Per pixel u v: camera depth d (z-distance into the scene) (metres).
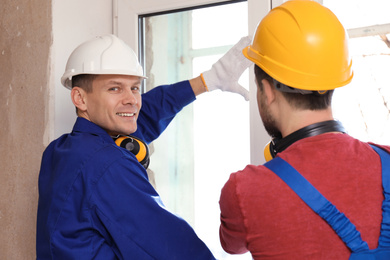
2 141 2.01
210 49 1.91
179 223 1.30
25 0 1.93
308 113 1.02
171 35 2.00
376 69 1.92
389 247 0.89
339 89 2.00
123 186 1.28
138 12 2.01
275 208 0.93
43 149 1.86
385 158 0.95
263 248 0.95
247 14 1.80
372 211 0.90
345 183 0.92
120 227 1.26
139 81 1.52
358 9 1.92
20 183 1.94
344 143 0.96
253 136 1.74
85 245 1.29
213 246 1.92
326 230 0.90
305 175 0.93
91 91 1.45
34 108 1.89
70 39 1.92
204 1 1.84
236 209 0.97
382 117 1.93
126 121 1.46
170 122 1.85
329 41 0.99
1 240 2.00
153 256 1.27
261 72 1.07
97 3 2.03
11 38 1.98
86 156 1.31
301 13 1.01
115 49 1.44
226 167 1.88
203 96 1.92
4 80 2.01
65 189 1.31
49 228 1.31
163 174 2.03
